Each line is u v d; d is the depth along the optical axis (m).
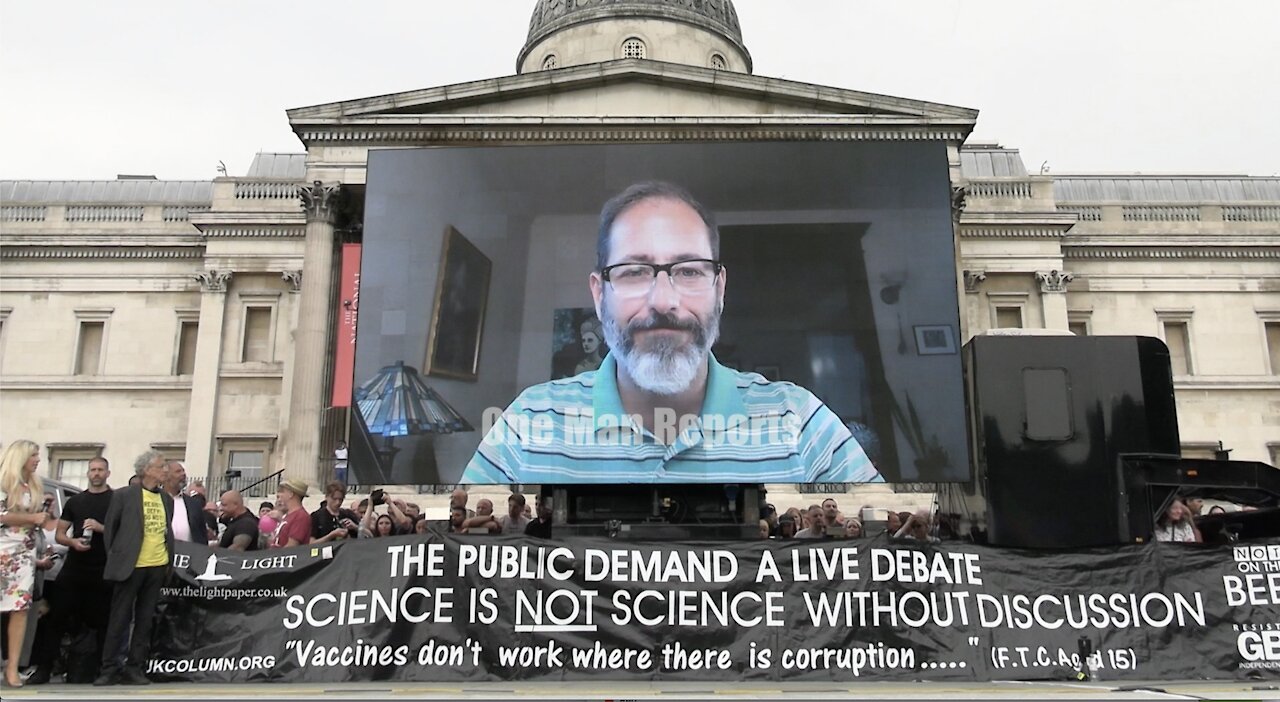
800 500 30.45
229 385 44.28
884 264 16.02
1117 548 11.60
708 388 15.66
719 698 8.63
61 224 47.50
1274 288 48.38
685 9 53.09
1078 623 11.35
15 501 10.80
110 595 11.92
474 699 8.59
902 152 16.39
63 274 47.28
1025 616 11.36
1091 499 13.58
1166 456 13.64
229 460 43.62
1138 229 48.53
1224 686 10.24
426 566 11.34
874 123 34.59
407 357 16.19
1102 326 48.06
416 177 16.78
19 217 47.88
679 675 11.03
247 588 11.28
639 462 15.42
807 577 11.37
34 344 46.56
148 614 10.98
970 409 15.32
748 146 16.52
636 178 16.48
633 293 16.09
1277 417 47.22
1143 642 11.31
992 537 13.55
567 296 16.19
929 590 11.38
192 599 11.24
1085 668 11.18
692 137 34.44
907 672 11.11
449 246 16.53
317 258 35.53
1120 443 13.71
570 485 15.61
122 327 46.72
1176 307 48.16
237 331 45.00
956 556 11.52
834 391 15.59
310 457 34.53
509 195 16.64
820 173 16.38
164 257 47.28
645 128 34.47
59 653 12.32
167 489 12.77
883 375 15.63
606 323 16.05
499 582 11.27
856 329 15.80
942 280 15.94
